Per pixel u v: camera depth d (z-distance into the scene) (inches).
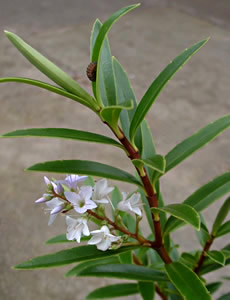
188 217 9.7
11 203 31.4
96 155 35.7
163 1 70.8
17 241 28.5
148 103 9.9
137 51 52.9
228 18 62.1
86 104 9.8
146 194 10.8
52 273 26.4
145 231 28.6
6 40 58.1
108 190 10.4
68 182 10.2
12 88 46.4
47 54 52.7
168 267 11.1
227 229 12.3
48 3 72.0
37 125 39.8
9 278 26.0
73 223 10.1
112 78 10.6
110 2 72.0
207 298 10.2
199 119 39.1
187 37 56.5
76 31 60.0
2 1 73.5
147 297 12.1
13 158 35.9
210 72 46.9
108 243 10.1
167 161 10.7
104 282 25.6
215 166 33.6
